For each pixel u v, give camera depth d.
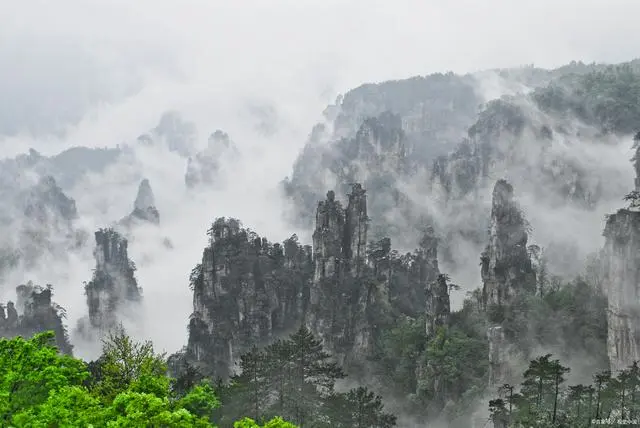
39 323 167.00
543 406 76.50
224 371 146.62
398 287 152.38
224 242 162.88
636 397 74.44
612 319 93.62
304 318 155.00
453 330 117.00
